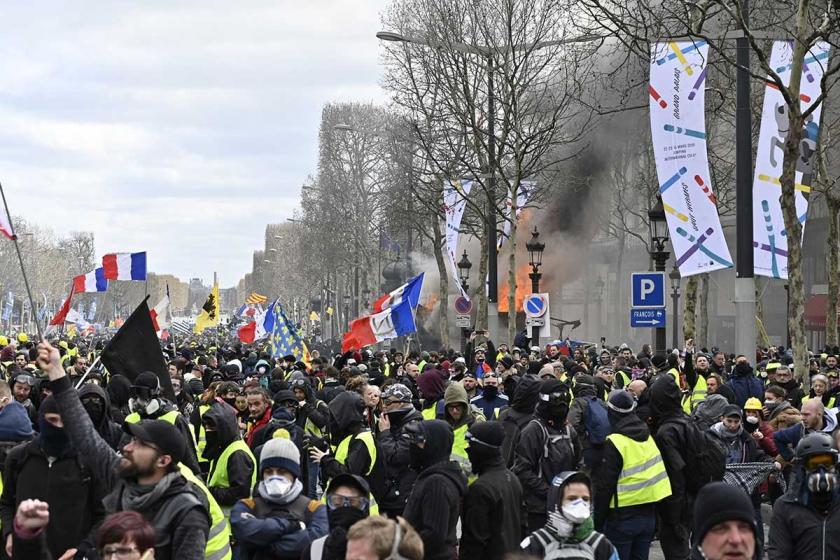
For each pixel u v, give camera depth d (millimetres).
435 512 8203
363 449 10406
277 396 12539
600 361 27203
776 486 14266
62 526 7906
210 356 28016
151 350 10867
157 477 6984
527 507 10484
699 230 21812
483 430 8727
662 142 21906
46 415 7871
